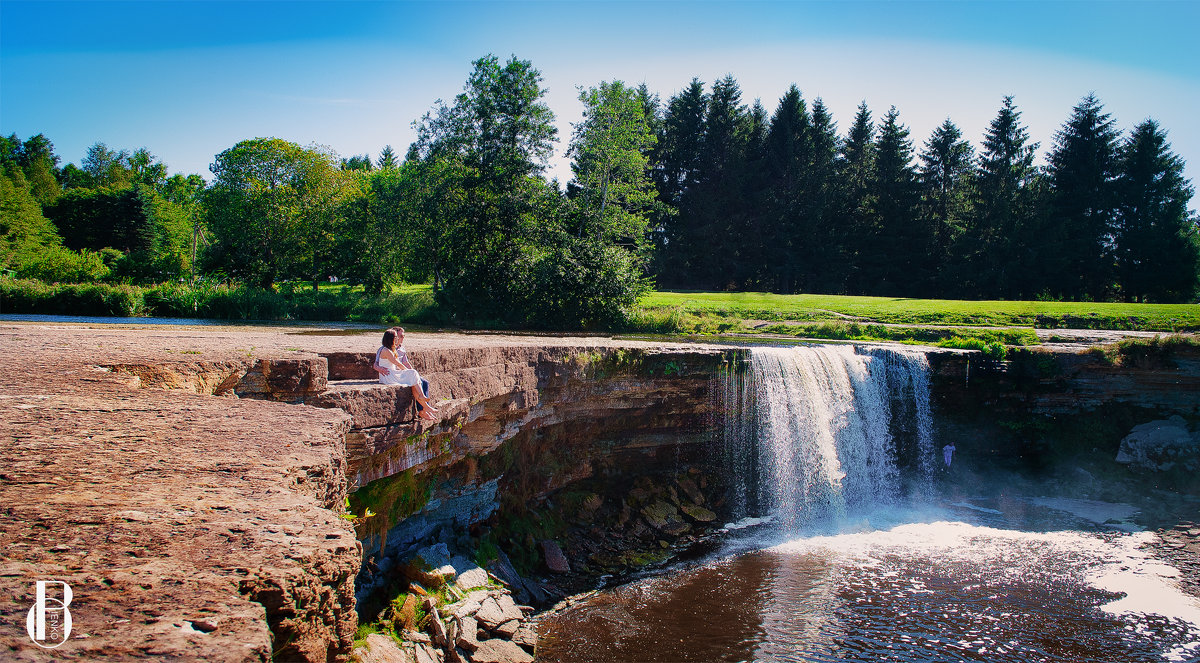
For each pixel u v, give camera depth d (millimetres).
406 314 42219
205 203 53219
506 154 41156
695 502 21797
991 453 26375
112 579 2947
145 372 8938
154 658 2354
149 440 5441
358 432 10562
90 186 113875
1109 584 16484
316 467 5258
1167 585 16406
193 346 12750
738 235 73188
